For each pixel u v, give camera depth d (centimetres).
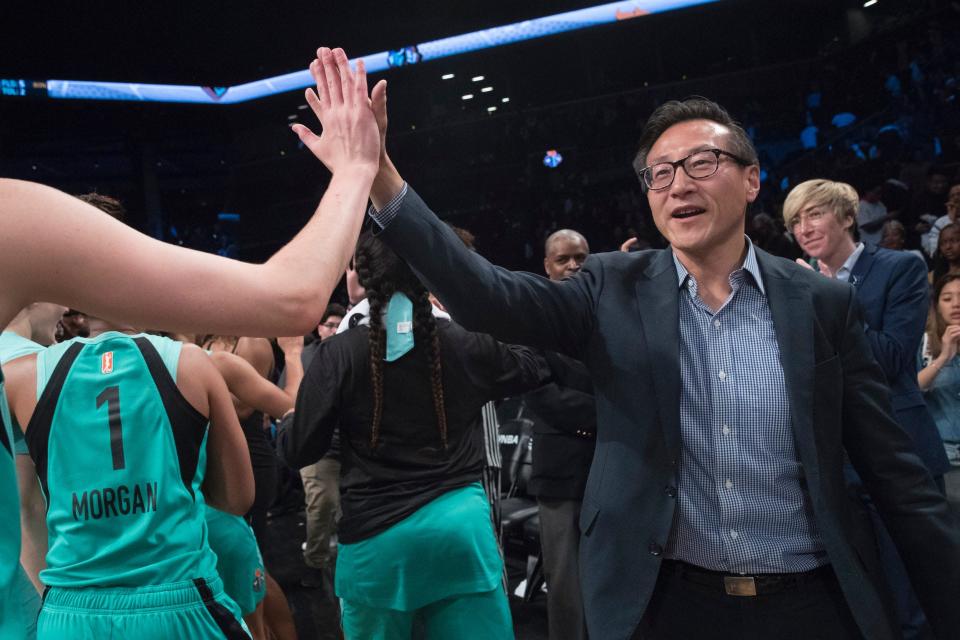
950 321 317
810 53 1440
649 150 166
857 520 156
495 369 219
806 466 149
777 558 152
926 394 314
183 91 1297
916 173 876
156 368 167
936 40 1125
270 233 1648
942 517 153
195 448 169
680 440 154
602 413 162
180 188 1784
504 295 150
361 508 209
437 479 208
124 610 154
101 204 191
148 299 75
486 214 1503
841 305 158
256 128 1645
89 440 161
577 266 316
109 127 1430
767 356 156
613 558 153
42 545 178
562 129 1482
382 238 144
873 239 742
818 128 1292
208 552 169
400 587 204
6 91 1195
